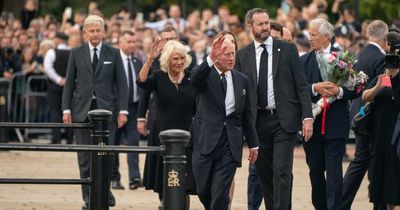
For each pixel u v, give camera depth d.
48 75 47.44
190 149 28.28
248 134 27.77
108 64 33.81
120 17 60.72
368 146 30.52
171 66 29.78
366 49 31.22
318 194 30.58
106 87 33.78
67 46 51.81
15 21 60.47
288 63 29.09
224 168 27.11
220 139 27.09
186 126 30.03
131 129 38.25
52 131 49.25
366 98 29.34
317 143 30.30
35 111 52.03
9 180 23.95
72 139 49.12
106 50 33.97
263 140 29.25
